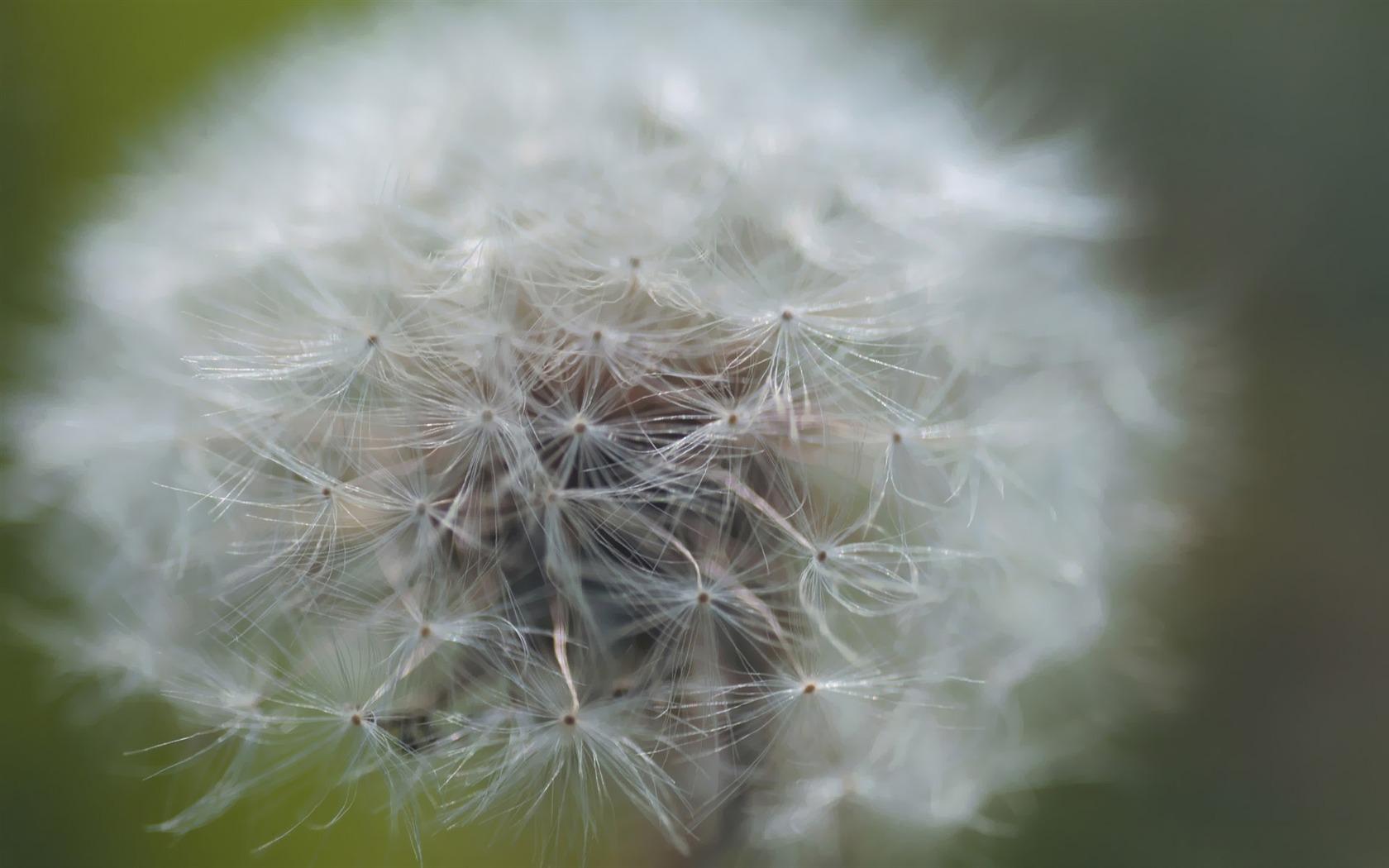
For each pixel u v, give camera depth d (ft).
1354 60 0.54
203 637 0.43
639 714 0.41
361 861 0.47
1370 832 0.50
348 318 0.42
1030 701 0.46
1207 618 0.51
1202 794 0.50
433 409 0.42
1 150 0.51
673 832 0.42
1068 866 0.49
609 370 0.42
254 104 0.47
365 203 0.43
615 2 0.48
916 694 0.42
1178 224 0.54
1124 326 0.46
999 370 0.43
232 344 0.43
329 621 0.42
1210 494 0.50
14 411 0.46
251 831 0.47
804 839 0.43
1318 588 0.51
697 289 0.42
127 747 0.48
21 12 0.51
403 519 0.42
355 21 0.51
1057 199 0.45
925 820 0.43
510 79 0.45
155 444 0.43
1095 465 0.44
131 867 0.47
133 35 0.52
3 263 0.51
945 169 0.44
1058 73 0.55
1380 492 0.52
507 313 0.42
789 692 0.42
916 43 0.52
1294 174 0.54
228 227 0.44
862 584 0.42
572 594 0.41
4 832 0.48
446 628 0.41
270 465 0.42
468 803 0.42
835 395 0.42
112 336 0.45
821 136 0.44
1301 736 0.51
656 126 0.44
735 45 0.46
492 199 0.42
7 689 0.48
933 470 0.43
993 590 0.43
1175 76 0.55
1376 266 0.53
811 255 0.43
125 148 0.51
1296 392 0.53
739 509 0.42
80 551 0.45
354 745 0.42
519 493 0.41
